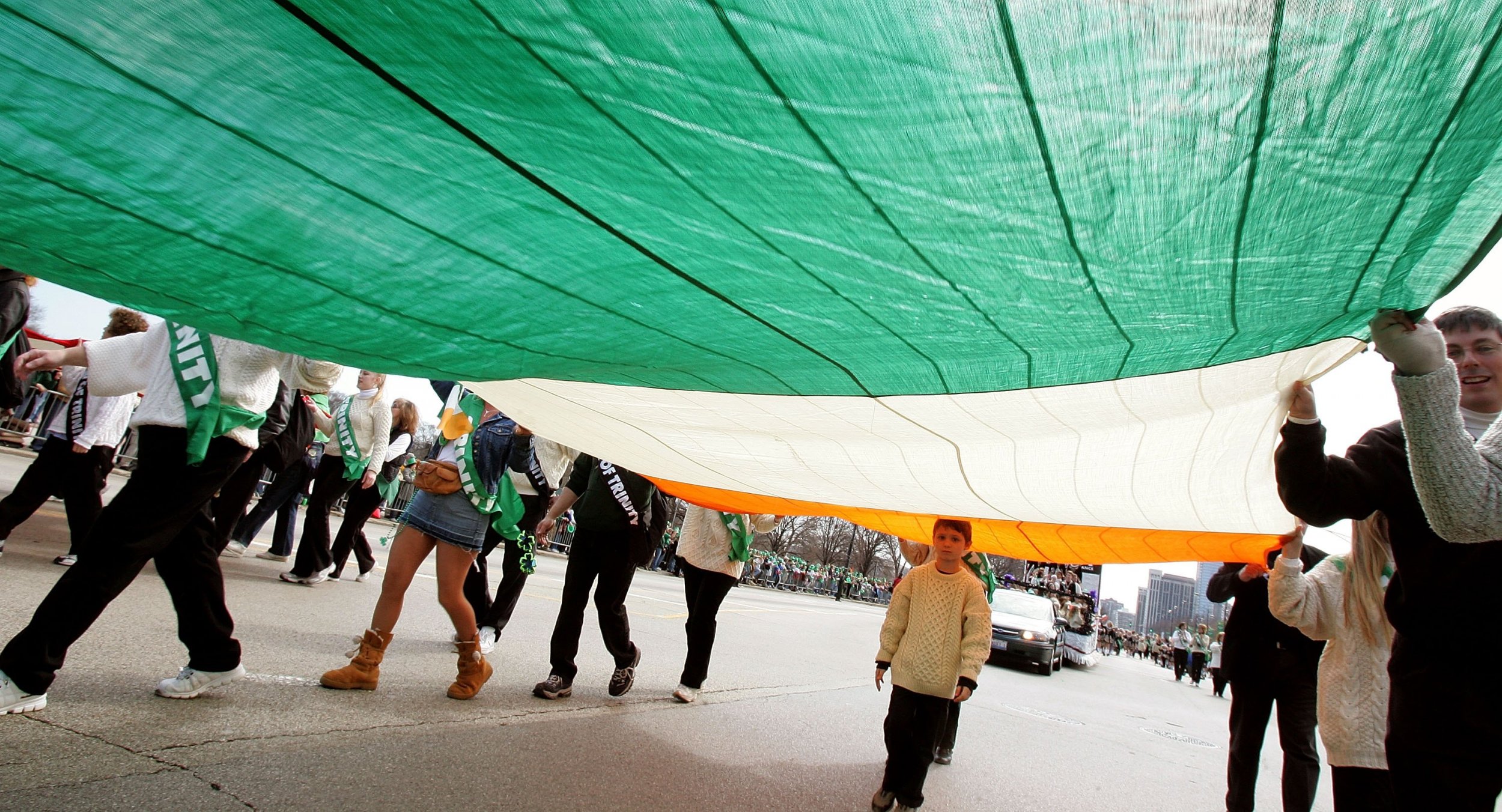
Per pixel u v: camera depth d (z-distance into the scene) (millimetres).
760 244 1366
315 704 3340
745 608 16359
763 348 1949
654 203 1237
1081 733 6914
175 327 2875
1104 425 2654
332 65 962
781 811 3168
